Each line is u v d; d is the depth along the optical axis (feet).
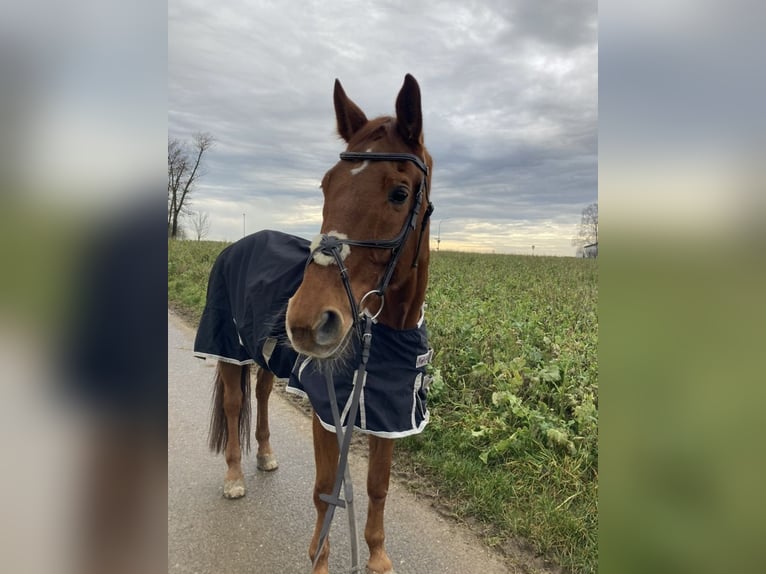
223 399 11.41
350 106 7.50
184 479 11.35
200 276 41.91
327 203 6.34
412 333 7.54
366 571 8.10
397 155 6.28
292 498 10.61
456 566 8.43
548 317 24.27
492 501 10.02
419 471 11.55
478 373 15.12
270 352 8.45
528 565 8.48
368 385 7.05
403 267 6.65
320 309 5.48
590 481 10.59
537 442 11.75
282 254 9.77
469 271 54.19
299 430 14.32
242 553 8.67
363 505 10.29
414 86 6.36
